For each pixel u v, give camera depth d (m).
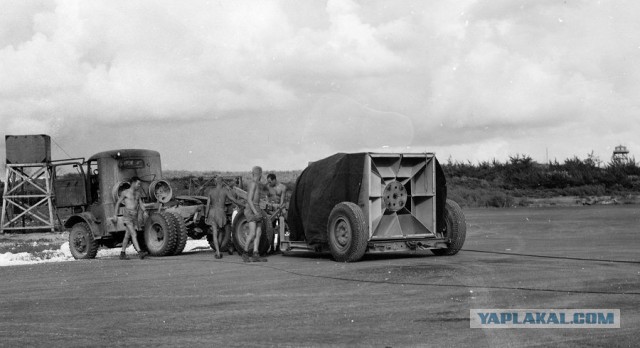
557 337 5.72
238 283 9.67
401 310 7.07
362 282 9.34
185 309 7.54
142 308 7.70
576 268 10.32
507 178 52.66
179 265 12.76
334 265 11.86
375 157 12.78
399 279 9.52
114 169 15.91
